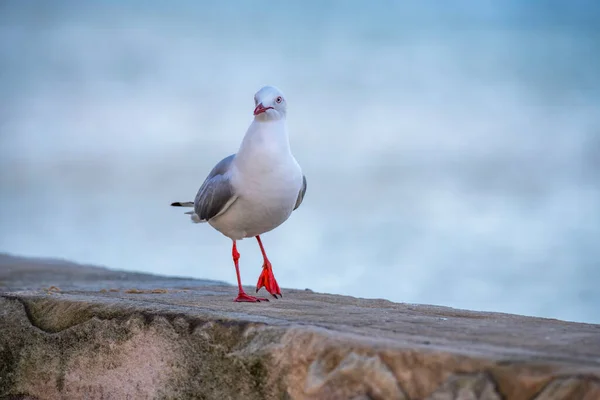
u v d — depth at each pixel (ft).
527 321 30.63
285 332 27.68
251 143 39.32
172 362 30.63
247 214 40.27
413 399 23.84
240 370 28.37
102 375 32.83
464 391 22.99
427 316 31.60
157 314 31.53
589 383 21.36
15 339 36.06
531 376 22.21
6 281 53.42
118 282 52.03
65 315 34.73
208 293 41.01
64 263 65.21
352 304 36.01
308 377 26.27
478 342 25.71
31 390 35.32
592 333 27.43
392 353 24.62
